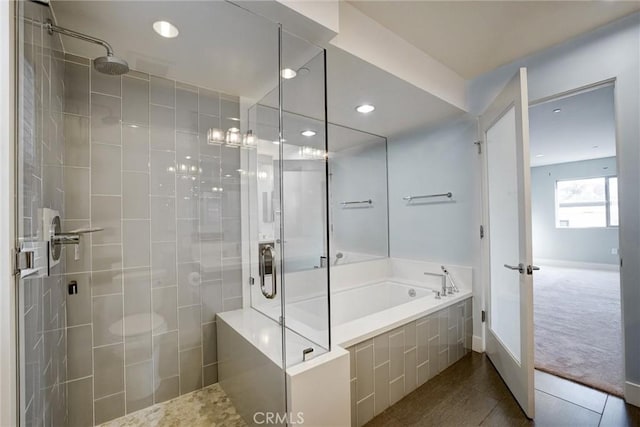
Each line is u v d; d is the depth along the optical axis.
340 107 2.47
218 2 1.28
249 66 1.84
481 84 2.53
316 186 2.09
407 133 3.23
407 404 1.90
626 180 1.82
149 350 1.87
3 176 0.80
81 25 1.42
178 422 1.75
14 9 0.85
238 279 2.20
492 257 2.43
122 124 1.80
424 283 3.03
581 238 7.07
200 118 2.08
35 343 1.06
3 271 0.80
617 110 1.84
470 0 1.62
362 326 1.86
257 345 1.63
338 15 1.53
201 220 2.07
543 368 2.30
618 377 2.14
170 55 1.72
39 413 1.12
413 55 2.08
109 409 1.74
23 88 0.91
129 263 1.81
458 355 2.51
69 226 1.62
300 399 1.35
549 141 4.93
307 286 1.85
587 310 3.82
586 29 1.90
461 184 2.79
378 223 3.34
